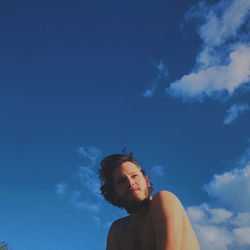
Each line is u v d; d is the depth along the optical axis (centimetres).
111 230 234
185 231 179
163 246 166
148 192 211
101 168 217
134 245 209
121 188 203
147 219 197
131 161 212
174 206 180
